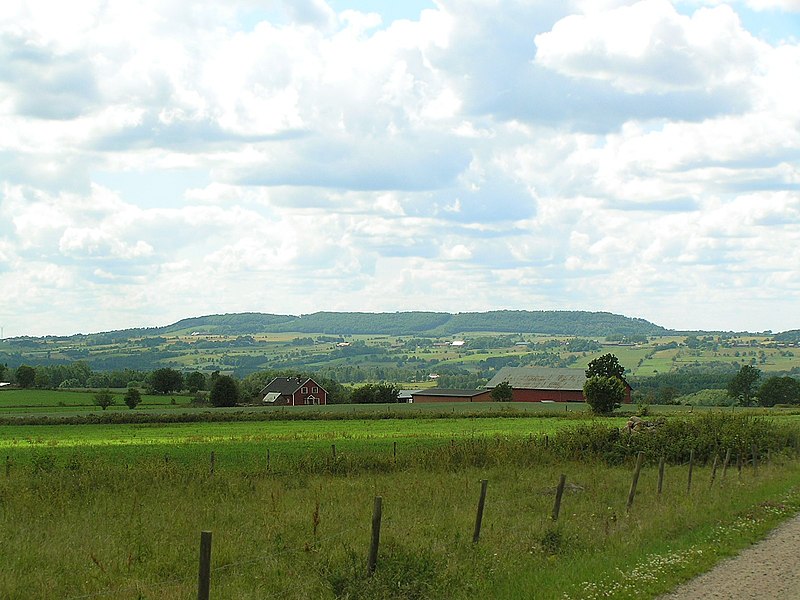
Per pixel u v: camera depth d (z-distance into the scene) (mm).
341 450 51500
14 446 60594
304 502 27000
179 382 159500
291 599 14742
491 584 15625
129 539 19672
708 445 44344
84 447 58594
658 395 170250
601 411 105500
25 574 16438
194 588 15211
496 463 40531
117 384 176000
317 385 162750
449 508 25812
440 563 16406
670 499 27406
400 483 32781
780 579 16562
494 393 159750
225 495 28969
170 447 57438
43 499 26781
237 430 78625
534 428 77875
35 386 161375
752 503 26859
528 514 24797
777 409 117625
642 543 19609
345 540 19234
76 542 19641
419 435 69188
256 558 17609
